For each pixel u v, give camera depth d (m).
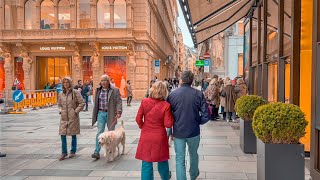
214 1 11.32
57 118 18.39
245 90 15.14
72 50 35.84
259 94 12.50
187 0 10.25
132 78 34.91
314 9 5.65
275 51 9.55
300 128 4.94
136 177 6.64
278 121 4.93
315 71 5.58
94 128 13.89
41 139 11.30
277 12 9.15
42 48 36.16
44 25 36.19
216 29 19.22
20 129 13.88
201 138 11.02
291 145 4.98
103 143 7.71
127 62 35.09
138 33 35.19
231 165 7.45
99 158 8.27
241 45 27.14
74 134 8.21
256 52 13.52
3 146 10.03
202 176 6.59
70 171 7.12
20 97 21.69
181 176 5.63
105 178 6.58
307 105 7.74
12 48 36.62
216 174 6.73
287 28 8.26
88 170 7.19
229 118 15.41
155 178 6.55
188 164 7.62
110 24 34.84
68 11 35.84
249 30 15.35
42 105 26.34
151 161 5.51
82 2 35.41
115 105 8.27
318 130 5.58
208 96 16.03
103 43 35.16
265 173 5.02
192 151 5.84
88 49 35.59
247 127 8.70
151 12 40.66
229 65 27.36
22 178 6.62
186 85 5.81
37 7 35.97
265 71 11.13
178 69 105.06
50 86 35.28
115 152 8.45
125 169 7.25
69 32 34.91
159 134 5.56
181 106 5.66
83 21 35.47
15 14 36.25
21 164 7.78
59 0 35.88
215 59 35.75
